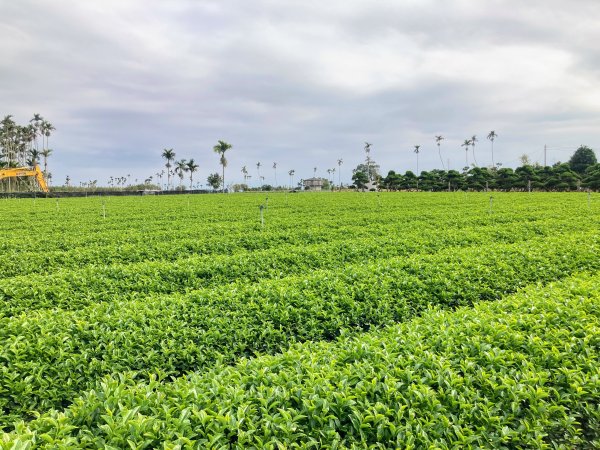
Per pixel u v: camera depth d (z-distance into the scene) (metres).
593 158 108.75
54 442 3.78
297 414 4.27
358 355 5.52
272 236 19.11
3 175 74.31
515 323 6.49
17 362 6.00
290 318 8.00
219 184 137.25
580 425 5.00
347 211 36.12
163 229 24.22
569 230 20.11
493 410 4.48
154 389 5.09
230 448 3.96
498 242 17.36
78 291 10.06
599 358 5.62
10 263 13.91
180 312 7.97
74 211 39.00
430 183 103.31
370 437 4.16
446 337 6.04
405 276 10.02
